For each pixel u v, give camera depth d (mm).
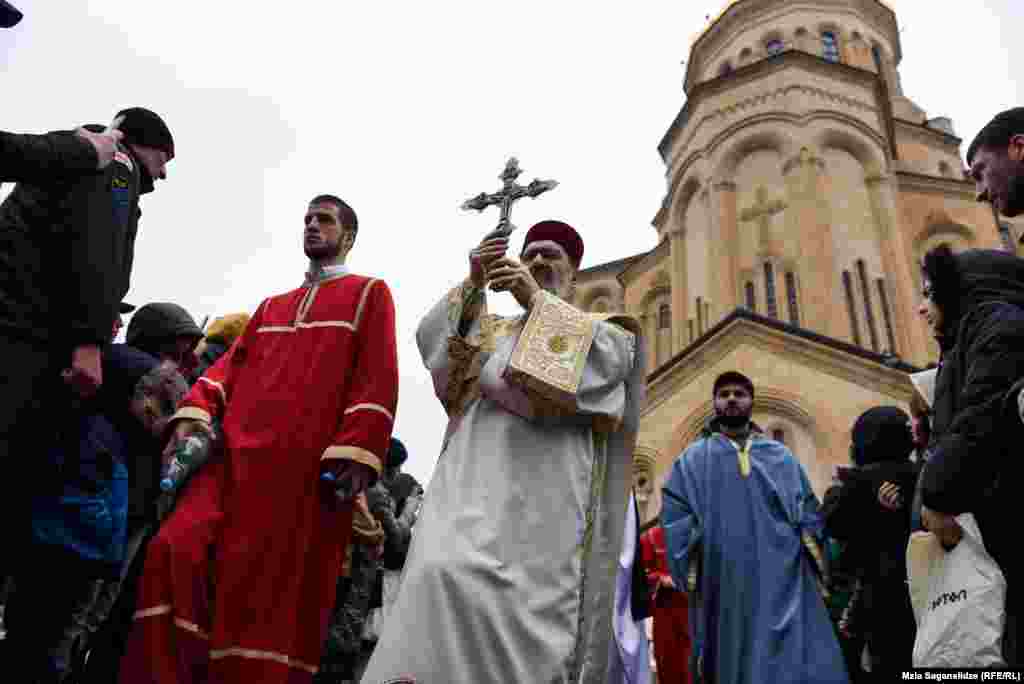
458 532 3949
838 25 34906
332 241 5375
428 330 4723
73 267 3979
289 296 5184
